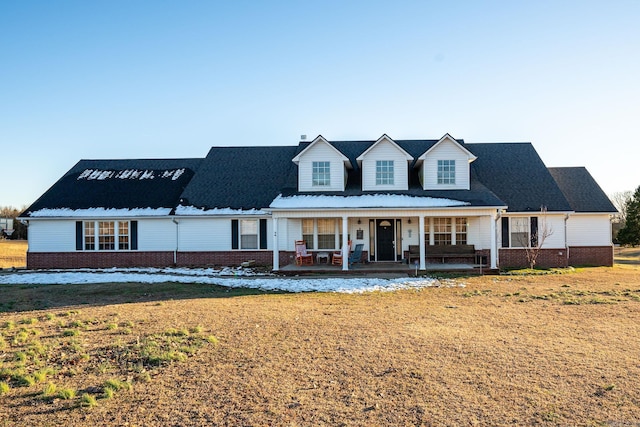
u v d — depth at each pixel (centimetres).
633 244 4675
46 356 805
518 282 1798
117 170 2933
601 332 971
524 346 862
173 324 1045
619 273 2139
